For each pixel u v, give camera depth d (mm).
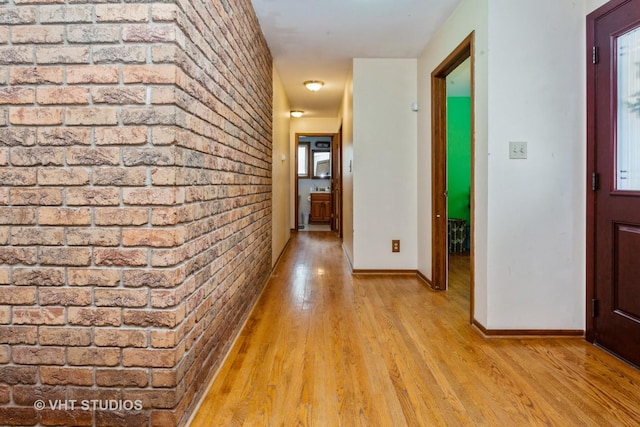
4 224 1389
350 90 4254
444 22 3051
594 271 2217
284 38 3379
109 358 1387
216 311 1857
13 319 1400
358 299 3115
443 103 3369
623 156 2018
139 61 1330
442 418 1513
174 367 1377
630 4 1935
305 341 2256
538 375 1858
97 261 1372
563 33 2244
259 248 3143
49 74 1353
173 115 1336
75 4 1339
